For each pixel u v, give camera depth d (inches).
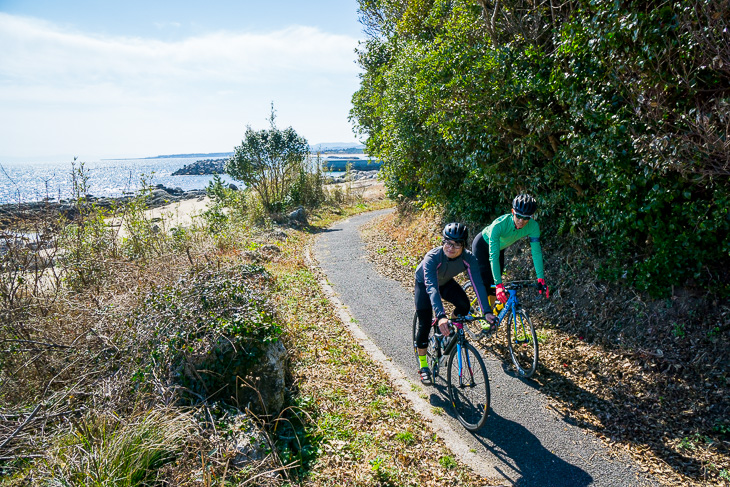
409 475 141.6
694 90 167.6
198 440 135.0
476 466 148.8
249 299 195.9
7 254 232.8
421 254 435.8
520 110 272.5
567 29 218.8
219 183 781.9
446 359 195.6
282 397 172.4
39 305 221.6
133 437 131.9
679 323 206.4
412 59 379.6
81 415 152.9
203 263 267.6
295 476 137.3
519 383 203.8
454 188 415.5
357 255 508.7
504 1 282.8
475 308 269.3
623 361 206.2
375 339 263.0
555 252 297.3
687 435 158.6
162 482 123.9
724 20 148.5
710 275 204.1
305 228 752.3
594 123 211.8
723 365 183.3
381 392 195.2
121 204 379.2
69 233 296.0
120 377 166.4
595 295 250.2
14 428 144.9
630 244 240.2
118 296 222.2
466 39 298.5
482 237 227.3
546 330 252.7
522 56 259.3
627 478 141.2
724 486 135.2
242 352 166.4
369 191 1366.9
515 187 314.5
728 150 153.3
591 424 169.9
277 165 866.8
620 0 177.0
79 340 189.5
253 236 580.1
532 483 140.2
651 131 189.8
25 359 184.1
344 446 153.4
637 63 179.5
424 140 395.9
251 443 139.3
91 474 120.9
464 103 289.7
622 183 214.1
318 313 299.4
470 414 171.6
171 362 164.4
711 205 190.2
